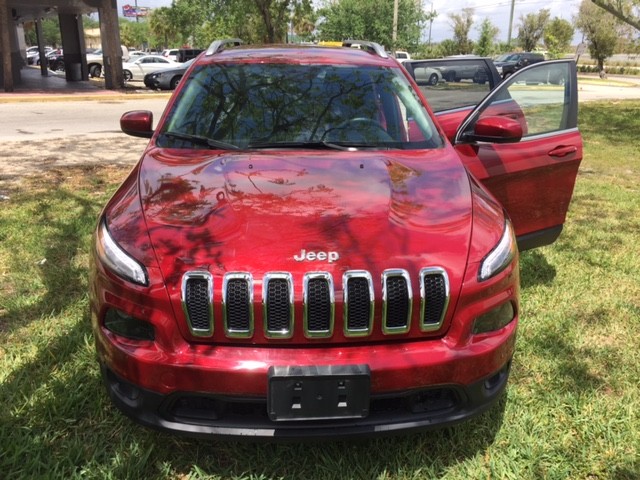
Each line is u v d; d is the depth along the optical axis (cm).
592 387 308
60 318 365
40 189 669
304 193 258
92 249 250
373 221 239
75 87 2281
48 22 7875
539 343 353
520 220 387
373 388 214
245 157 298
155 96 1952
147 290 218
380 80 364
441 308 223
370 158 300
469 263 230
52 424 266
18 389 289
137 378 219
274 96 346
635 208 660
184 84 359
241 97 345
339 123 332
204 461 247
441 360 218
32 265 443
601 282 451
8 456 244
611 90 3066
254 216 240
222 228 234
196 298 215
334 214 242
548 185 391
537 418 282
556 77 390
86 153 913
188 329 216
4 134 1096
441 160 307
